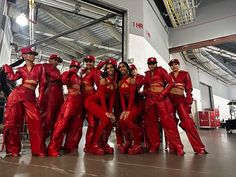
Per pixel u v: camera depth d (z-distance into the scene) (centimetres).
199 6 951
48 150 343
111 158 321
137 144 374
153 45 730
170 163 283
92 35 948
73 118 390
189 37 959
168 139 378
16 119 336
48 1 598
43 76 359
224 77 1934
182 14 854
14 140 335
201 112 1454
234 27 856
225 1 893
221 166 263
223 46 1431
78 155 349
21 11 746
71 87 374
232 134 925
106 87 379
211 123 1420
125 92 386
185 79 399
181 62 1223
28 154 353
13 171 237
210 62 1423
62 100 412
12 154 333
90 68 412
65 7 620
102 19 645
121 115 376
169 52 999
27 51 349
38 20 841
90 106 378
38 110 346
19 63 407
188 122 379
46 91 397
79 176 216
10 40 877
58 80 401
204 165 270
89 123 385
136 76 435
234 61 1747
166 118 376
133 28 614
